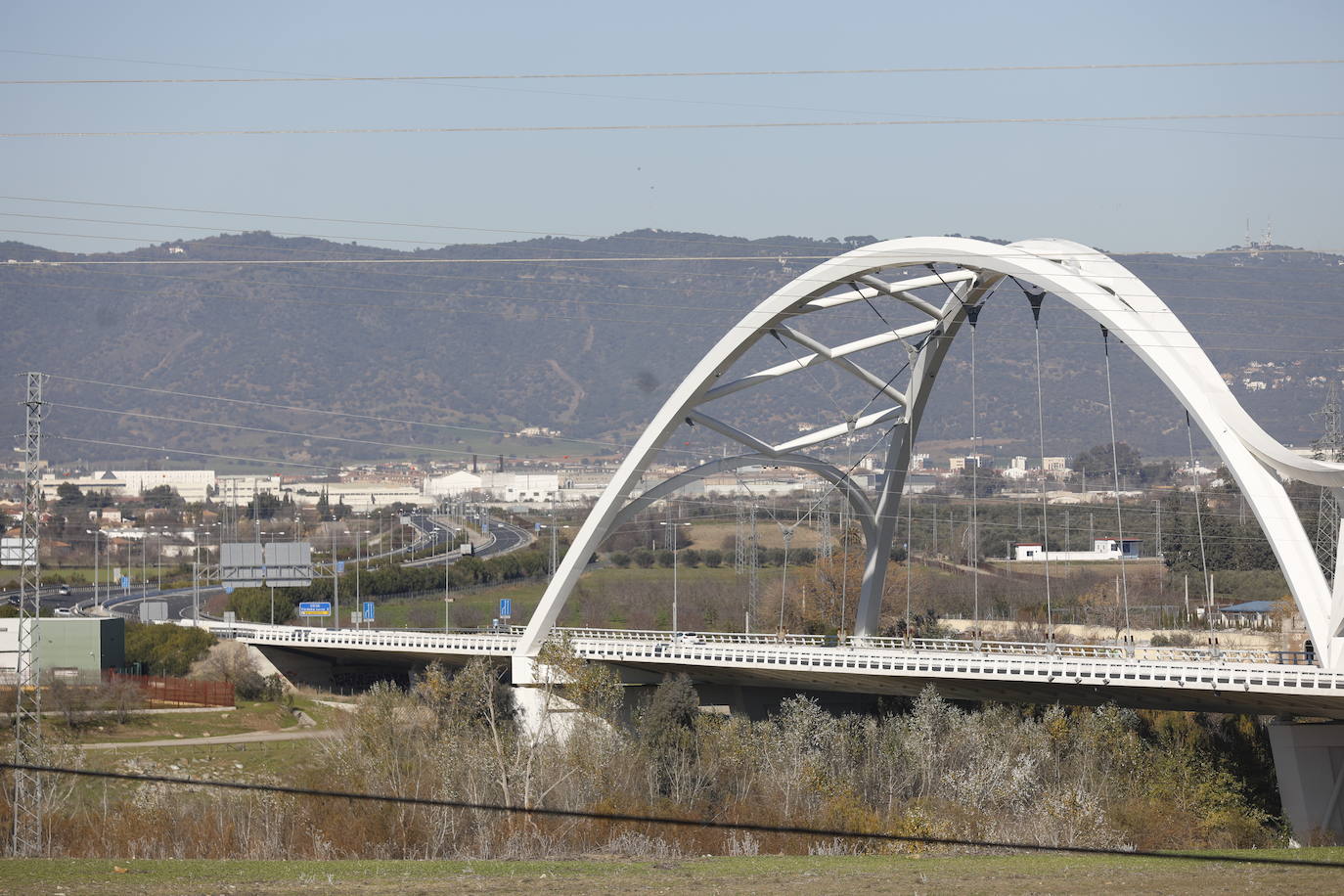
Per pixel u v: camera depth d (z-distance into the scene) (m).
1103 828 57.03
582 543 88.94
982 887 33.41
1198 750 71.50
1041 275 75.00
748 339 84.88
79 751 67.31
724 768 67.12
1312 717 70.75
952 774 64.81
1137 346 72.06
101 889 32.88
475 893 32.81
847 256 81.31
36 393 61.38
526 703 77.44
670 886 33.69
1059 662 67.12
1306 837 64.25
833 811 59.16
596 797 60.38
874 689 82.00
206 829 51.81
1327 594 65.00
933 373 92.06
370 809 53.34
